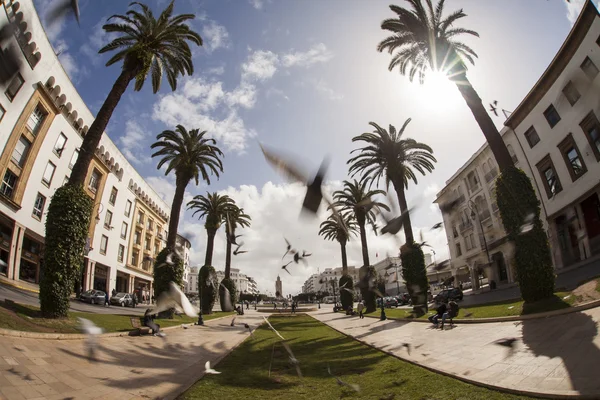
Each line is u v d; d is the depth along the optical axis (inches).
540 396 232.1
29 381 260.5
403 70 973.2
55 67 1155.3
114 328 565.0
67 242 557.0
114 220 1845.5
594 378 242.1
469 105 688.4
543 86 1112.2
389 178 1047.0
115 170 1831.9
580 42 912.3
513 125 1298.0
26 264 1162.6
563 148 1085.8
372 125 1059.9
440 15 767.7
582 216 1039.0
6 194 1050.1
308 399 283.4
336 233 1610.5
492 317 561.3
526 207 581.3
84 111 1424.7
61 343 399.2
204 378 345.7
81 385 279.6
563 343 342.6
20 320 438.6
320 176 101.5
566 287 625.6
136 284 2209.6
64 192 577.9
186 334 668.7
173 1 791.1
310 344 600.7
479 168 1487.5
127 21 785.6
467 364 335.3
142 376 329.4
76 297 1389.0
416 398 261.9
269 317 1537.9
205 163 1157.7
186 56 853.8
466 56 858.1
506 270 1168.2
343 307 1590.8
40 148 1178.0
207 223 1505.9
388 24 861.2
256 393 302.2
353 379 339.0
